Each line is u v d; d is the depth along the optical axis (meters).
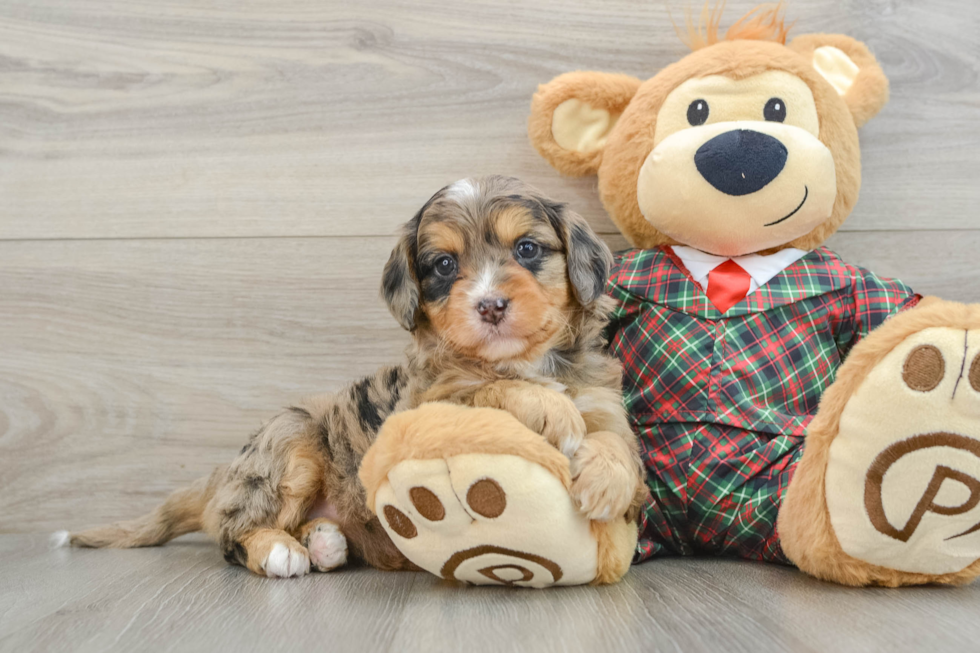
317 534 0.69
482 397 0.63
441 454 0.58
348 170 0.83
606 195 0.75
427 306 0.67
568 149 0.76
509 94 0.82
